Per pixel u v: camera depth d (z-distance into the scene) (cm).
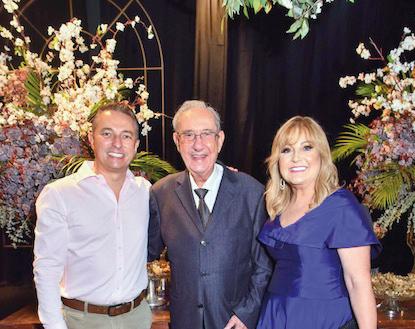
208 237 205
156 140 437
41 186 249
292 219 195
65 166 248
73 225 199
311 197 196
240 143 429
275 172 204
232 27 423
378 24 420
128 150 204
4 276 438
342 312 183
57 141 250
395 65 246
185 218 211
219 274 204
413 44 246
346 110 429
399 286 250
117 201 207
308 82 430
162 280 273
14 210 260
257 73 430
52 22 423
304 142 192
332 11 423
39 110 270
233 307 207
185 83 430
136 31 421
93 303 203
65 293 204
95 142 204
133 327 211
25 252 437
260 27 424
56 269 196
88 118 259
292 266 189
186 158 208
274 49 428
